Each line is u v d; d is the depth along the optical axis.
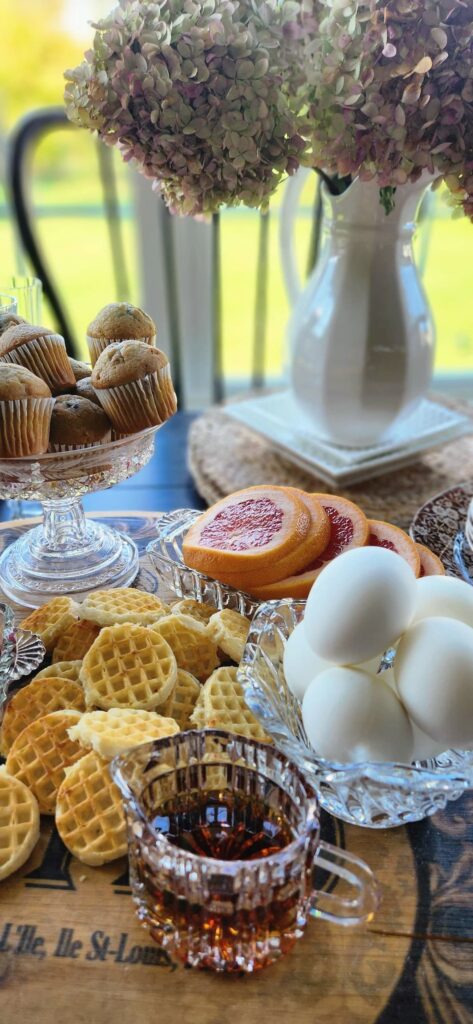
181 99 0.61
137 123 0.63
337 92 0.61
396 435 0.93
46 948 0.43
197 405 1.59
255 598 0.60
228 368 1.65
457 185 0.64
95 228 1.52
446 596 0.49
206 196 0.66
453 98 0.60
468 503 0.77
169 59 0.60
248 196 0.65
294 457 0.90
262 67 0.60
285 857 0.39
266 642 0.52
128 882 0.46
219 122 0.62
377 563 0.47
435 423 0.95
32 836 0.47
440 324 1.61
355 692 0.46
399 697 0.47
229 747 0.45
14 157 1.12
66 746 0.50
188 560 0.61
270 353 1.62
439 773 0.43
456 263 1.59
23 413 0.57
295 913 0.42
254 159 0.63
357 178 0.69
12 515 0.89
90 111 0.63
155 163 0.64
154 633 0.56
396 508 0.84
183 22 0.60
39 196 1.49
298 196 0.88
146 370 0.62
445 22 0.58
